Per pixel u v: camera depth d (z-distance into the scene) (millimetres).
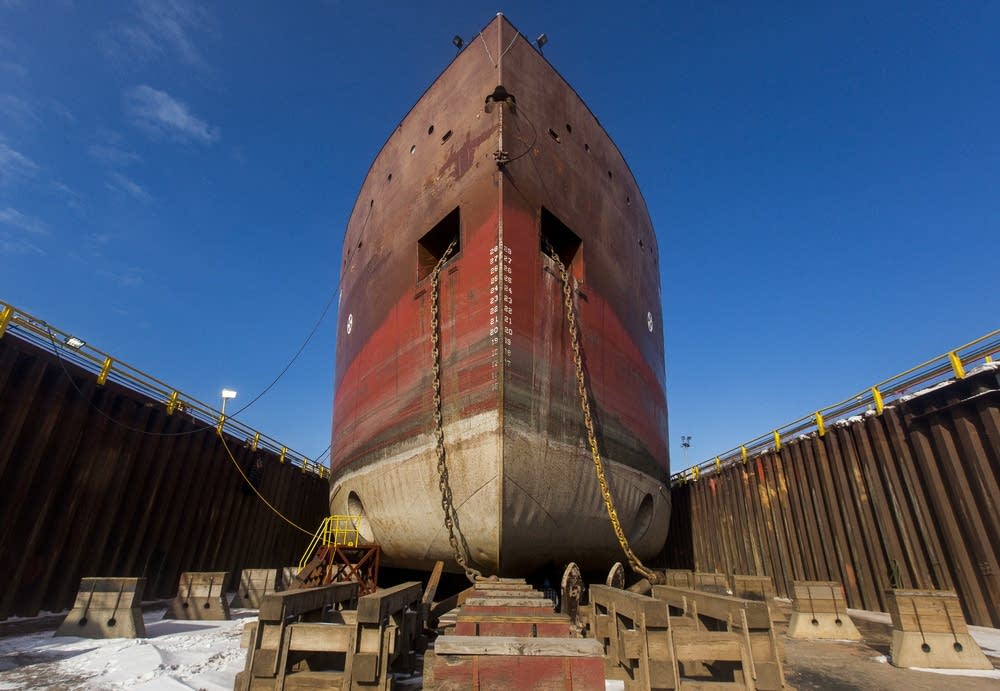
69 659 8250
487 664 4176
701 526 22719
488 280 11766
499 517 10359
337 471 18141
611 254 16031
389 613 6578
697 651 5629
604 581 15359
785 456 17781
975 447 11484
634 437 14742
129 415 15633
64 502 13336
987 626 10984
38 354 12891
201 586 13180
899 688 7301
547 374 11875
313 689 5738
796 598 11406
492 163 12586
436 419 11875
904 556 13086
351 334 18766
